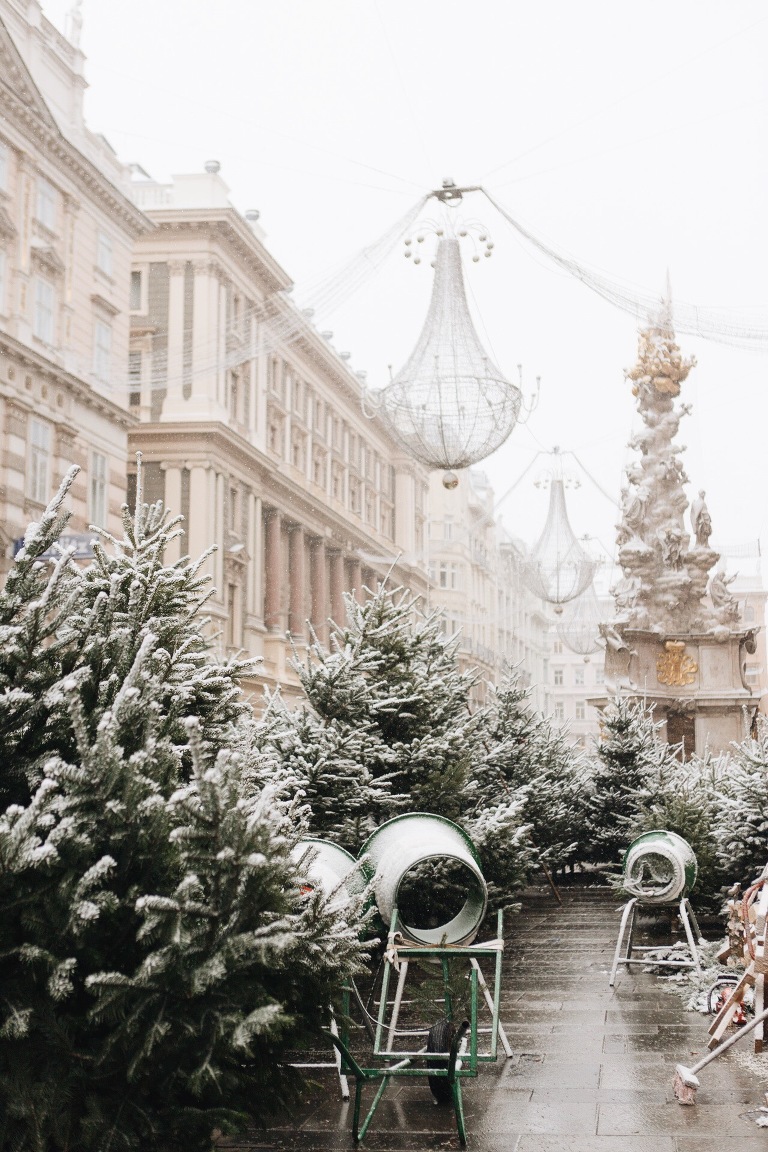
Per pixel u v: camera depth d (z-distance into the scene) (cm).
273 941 489
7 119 3141
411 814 869
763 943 780
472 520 8712
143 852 518
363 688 1174
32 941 511
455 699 1453
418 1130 700
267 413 5325
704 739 3069
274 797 573
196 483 4444
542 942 1502
